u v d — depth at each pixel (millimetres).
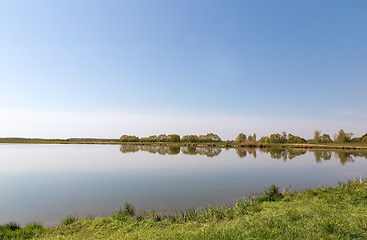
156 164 35469
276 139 99562
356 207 9266
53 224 11336
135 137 153250
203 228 7484
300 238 5520
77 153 57469
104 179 23391
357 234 5547
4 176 25359
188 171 28500
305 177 23812
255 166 32938
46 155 50844
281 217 7996
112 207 14203
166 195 16875
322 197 12445
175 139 135125
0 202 15305
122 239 7609
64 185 20641
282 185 19875
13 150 68125
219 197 16047
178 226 9445
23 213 13117
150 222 10508
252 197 15180
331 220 6613
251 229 6398
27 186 20328
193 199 15625
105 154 54281
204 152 62094
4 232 9766
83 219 11438
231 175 25531
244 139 104000
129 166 33094
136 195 16969
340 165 33500
